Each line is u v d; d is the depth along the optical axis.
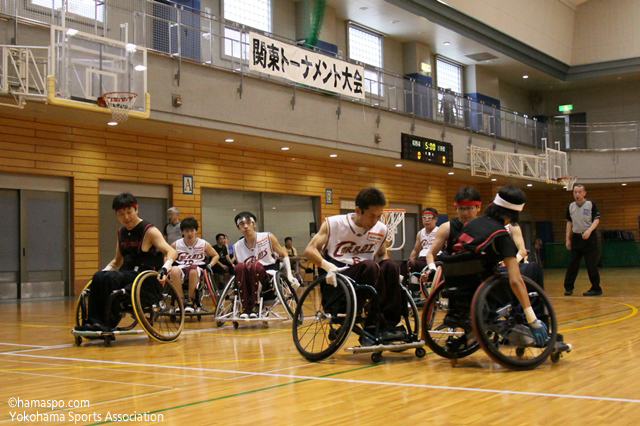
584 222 9.67
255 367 3.79
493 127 19.14
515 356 4.07
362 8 16.89
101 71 9.25
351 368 3.70
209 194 13.29
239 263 6.30
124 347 4.83
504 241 3.61
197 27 11.23
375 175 17.38
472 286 3.78
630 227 23.73
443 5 17.56
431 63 20.39
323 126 13.65
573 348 4.31
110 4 9.81
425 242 7.87
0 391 3.16
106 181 11.55
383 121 15.20
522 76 23.09
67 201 11.10
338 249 4.17
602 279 15.20
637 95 23.94
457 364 3.78
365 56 18.41
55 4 9.32
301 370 3.66
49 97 8.65
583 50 22.83
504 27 19.61
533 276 4.14
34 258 10.69
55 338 5.49
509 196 3.67
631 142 21.44
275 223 14.67
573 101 25.00
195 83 11.16
